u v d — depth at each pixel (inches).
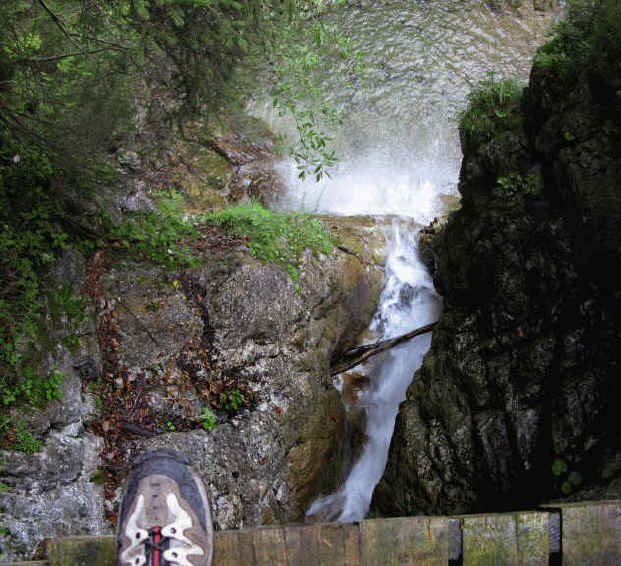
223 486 220.8
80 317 214.4
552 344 196.1
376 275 314.2
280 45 183.3
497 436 202.1
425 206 406.0
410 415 236.7
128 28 155.7
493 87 264.4
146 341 228.7
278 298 253.1
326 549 85.3
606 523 86.8
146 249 248.8
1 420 182.5
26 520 177.6
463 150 266.8
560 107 214.7
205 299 241.8
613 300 179.9
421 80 517.0
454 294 255.3
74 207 231.1
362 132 461.1
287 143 413.7
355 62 513.3
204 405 229.8
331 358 296.4
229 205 348.2
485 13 594.2
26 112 195.6
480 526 86.1
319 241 292.2
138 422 217.5
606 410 170.7
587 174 196.1
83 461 199.3
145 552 75.7
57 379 196.9
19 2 168.1
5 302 193.3
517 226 220.2
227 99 177.8
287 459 243.8
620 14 197.9
